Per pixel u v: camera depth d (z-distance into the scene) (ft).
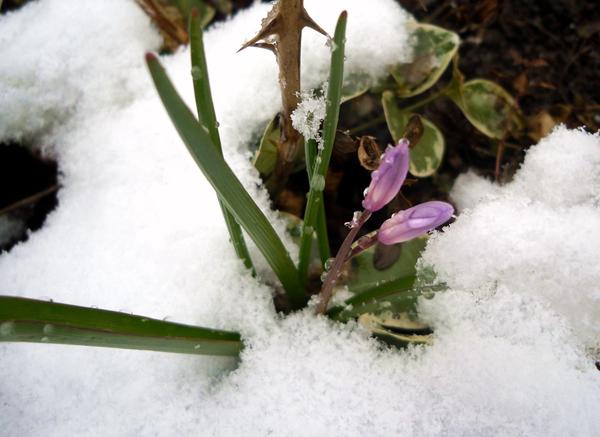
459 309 0.73
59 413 0.72
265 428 0.69
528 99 0.92
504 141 0.89
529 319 0.71
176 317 0.73
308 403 0.69
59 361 0.74
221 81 0.83
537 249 0.72
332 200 0.88
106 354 0.73
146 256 0.77
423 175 0.84
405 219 0.58
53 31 0.88
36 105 0.85
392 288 0.68
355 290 0.78
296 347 0.72
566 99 0.91
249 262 0.74
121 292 0.75
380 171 0.57
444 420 0.69
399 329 0.74
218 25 0.88
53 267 0.78
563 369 0.70
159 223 0.78
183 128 0.55
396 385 0.70
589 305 0.71
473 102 0.89
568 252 0.71
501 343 0.71
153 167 0.82
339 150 0.83
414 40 0.85
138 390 0.72
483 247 0.72
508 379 0.70
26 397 0.73
